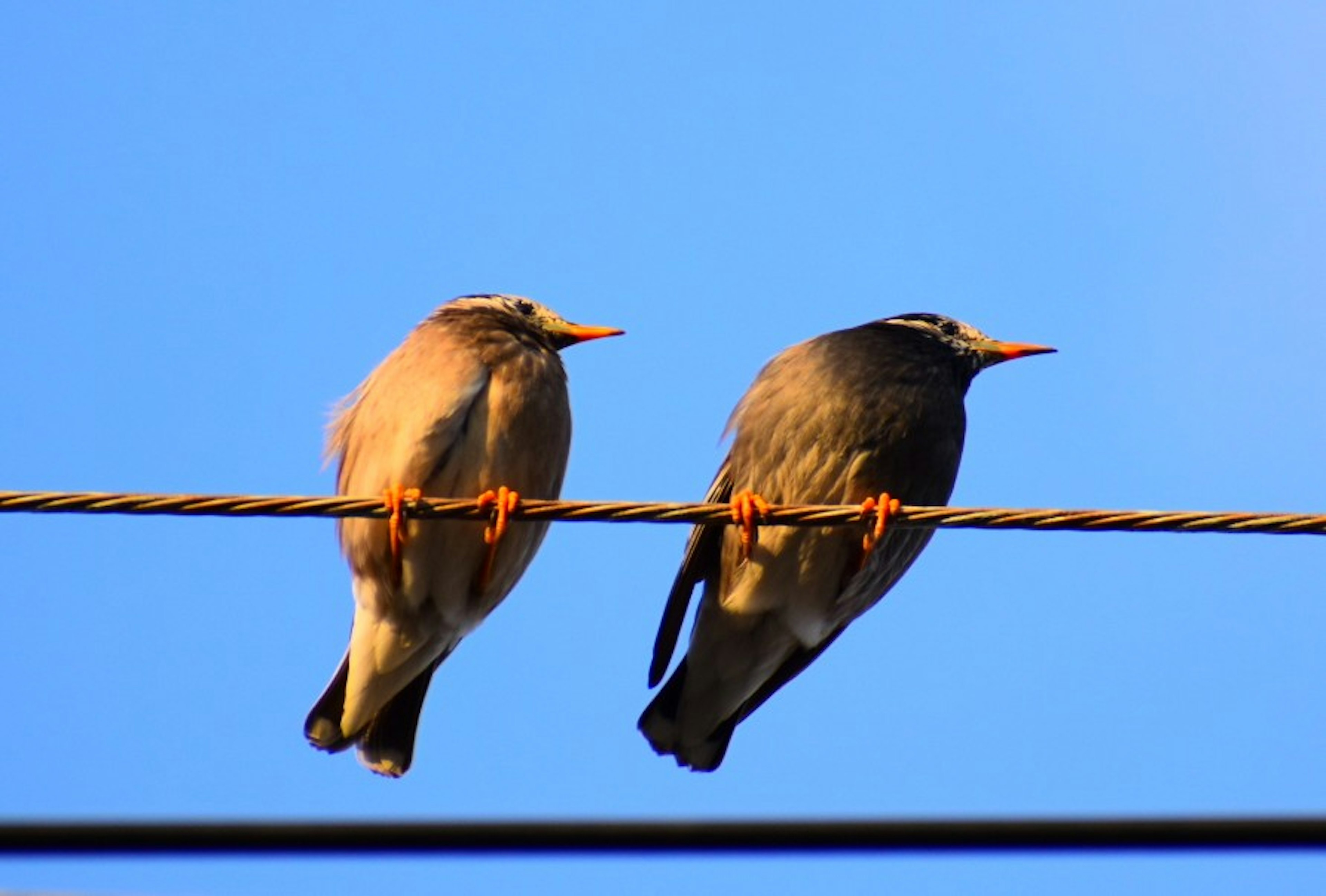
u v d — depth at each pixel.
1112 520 9.75
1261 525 9.64
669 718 13.55
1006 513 9.95
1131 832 6.50
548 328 13.25
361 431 12.52
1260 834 6.46
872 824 6.54
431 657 12.95
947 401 13.41
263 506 9.85
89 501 9.50
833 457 12.98
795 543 12.85
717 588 13.26
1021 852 6.52
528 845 6.49
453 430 12.24
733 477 13.27
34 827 6.28
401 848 6.46
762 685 13.66
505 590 12.80
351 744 13.05
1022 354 13.84
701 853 6.50
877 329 13.70
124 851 6.32
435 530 12.16
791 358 13.47
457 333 12.61
